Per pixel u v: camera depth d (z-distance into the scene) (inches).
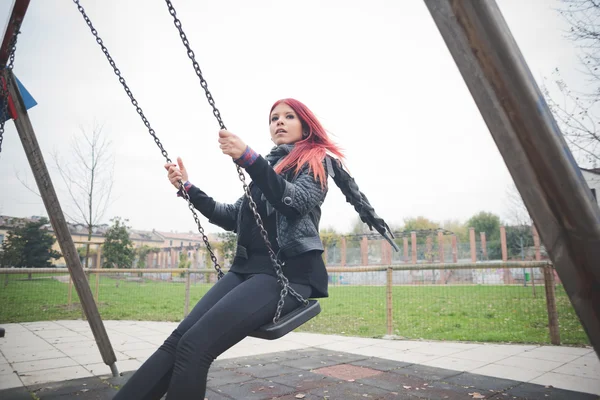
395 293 474.6
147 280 566.6
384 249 1130.7
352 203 70.8
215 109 59.9
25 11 87.5
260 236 61.2
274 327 51.9
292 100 70.7
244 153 52.5
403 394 102.4
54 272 230.5
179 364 49.4
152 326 226.5
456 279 908.6
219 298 61.6
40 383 110.5
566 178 26.8
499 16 27.0
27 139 104.9
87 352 152.8
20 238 904.9
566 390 105.3
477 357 146.9
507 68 26.7
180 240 2746.1
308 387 108.7
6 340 179.0
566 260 27.6
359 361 140.6
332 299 412.5
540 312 272.8
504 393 103.0
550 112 27.4
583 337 185.9
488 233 1752.0
